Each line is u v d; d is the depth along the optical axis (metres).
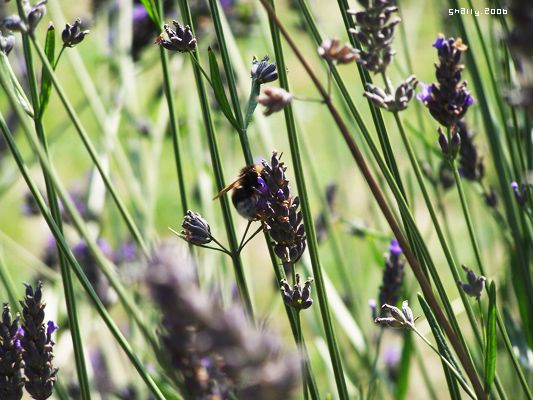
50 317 0.64
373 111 0.53
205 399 0.44
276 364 0.40
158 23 0.56
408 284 0.67
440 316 0.49
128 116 0.71
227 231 0.54
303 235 0.51
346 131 0.47
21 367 0.50
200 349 0.43
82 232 0.48
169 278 0.40
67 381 0.64
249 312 0.53
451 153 0.51
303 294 0.51
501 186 0.56
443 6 0.65
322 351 0.65
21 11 0.50
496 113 0.64
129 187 0.67
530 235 0.57
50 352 0.50
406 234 0.53
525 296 0.57
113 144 0.67
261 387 0.39
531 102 0.43
